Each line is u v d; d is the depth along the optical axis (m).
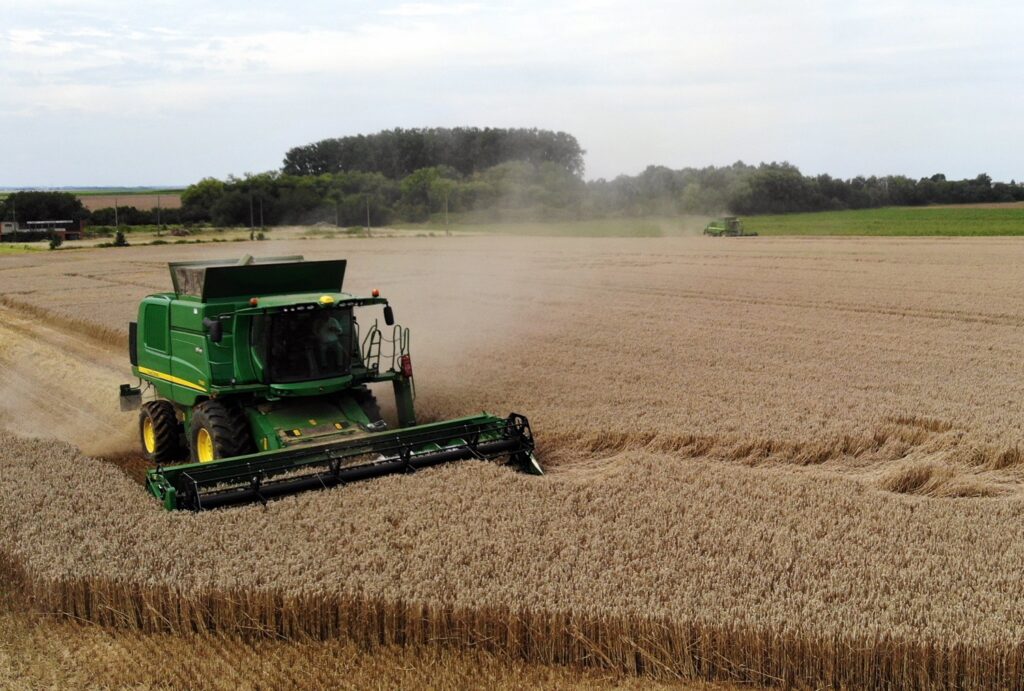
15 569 8.58
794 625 6.90
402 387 12.18
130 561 8.12
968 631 6.75
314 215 94.56
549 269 41.38
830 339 21.12
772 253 49.22
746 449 12.47
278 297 11.74
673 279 36.09
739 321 24.34
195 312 11.64
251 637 7.60
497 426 11.59
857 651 6.76
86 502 9.83
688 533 8.74
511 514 9.34
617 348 20.23
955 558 8.21
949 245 53.12
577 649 7.19
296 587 7.63
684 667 7.02
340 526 9.01
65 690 6.85
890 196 118.75
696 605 7.26
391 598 7.45
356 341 12.10
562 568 8.00
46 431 14.98
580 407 14.69
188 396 12.01
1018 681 6.61
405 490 10.01
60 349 22.69
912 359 18.48
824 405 14.48
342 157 134.00
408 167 134.00
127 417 15.72
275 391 11.05
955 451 12.06
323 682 6.92
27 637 7.66
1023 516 9.38
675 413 14.12
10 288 36.09
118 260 51.28
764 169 110.69
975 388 15.61
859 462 12.14
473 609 7.33
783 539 8.65
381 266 43.41
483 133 136.00
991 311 25.30
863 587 7.58
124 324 24.77
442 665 7.15
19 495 10.09
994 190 121.62
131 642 7.59
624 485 10.34
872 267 39.34
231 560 8.20
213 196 98.38
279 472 10.05
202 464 9.70
